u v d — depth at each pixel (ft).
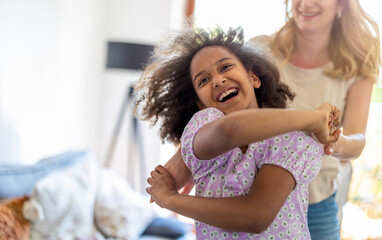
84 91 13.00
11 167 8.07
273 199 2.31
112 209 8.72
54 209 7.70
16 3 9.73
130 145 12.57
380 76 4.45
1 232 6.63
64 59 11.82
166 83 3.34
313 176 2.51
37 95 10.69
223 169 2.54
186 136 2.53
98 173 9.45
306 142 2.50
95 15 13.20
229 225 2.31
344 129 3.96
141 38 13.26
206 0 11.05
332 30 3.96
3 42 9.34
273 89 3.27
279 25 9.95
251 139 2.13
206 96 2.84
